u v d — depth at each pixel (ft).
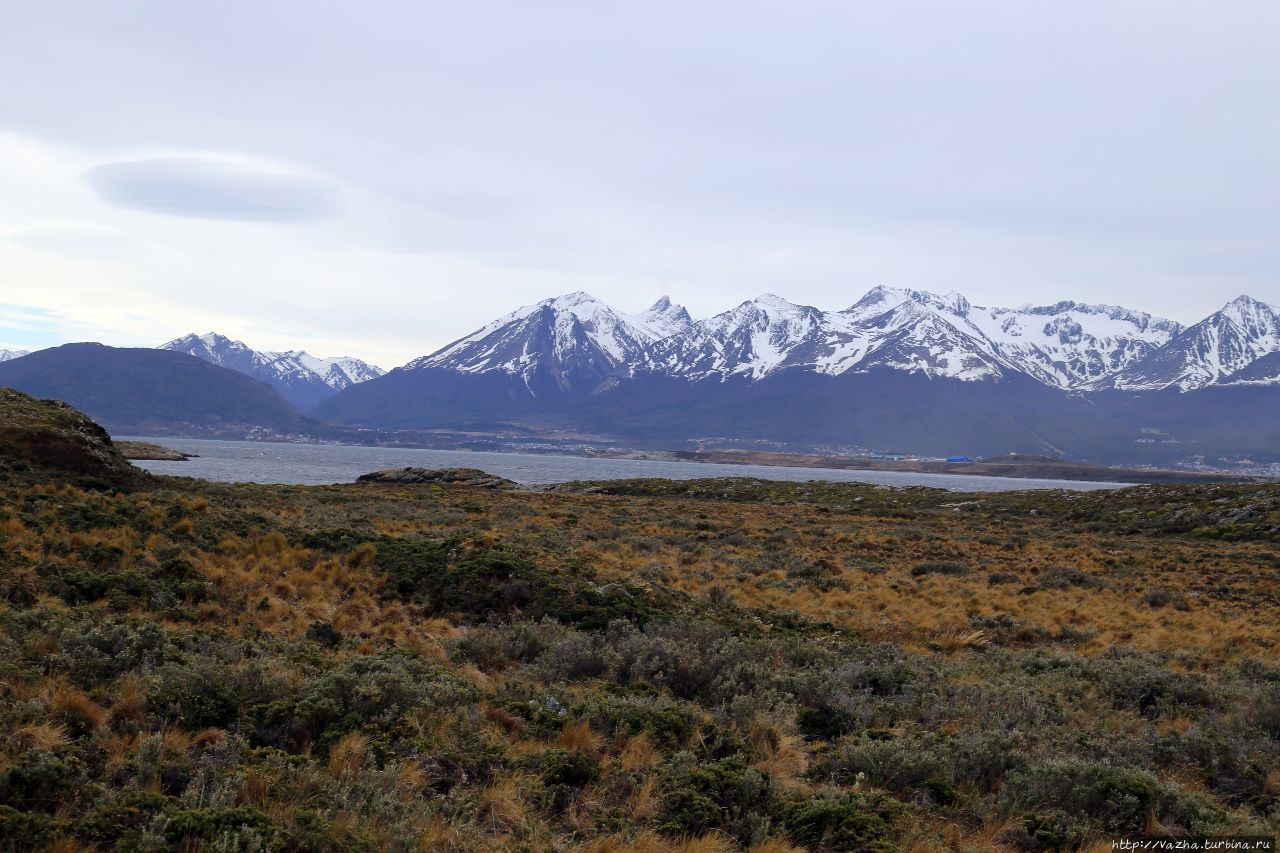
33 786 21.48
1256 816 30.48
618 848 23.03
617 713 33.60
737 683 40.88
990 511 244.01
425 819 22.79
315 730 29.17
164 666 31.55
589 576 66.74
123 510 68.33
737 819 25.66
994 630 70.95
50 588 46.47
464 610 58.03
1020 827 26.71
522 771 27.17
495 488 281.33
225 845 18.99
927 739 33.63
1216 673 56.95
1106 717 41.96
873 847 23.95
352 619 51.44
